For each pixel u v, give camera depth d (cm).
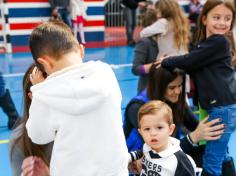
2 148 329
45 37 117
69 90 108
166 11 290
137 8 869
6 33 771
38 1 786
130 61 698
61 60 117
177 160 166
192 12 884
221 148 218
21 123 134
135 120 194
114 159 116
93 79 112
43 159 129
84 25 838
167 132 167
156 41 289
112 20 987
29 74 133
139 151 183
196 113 359
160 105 169
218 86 215
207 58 214
